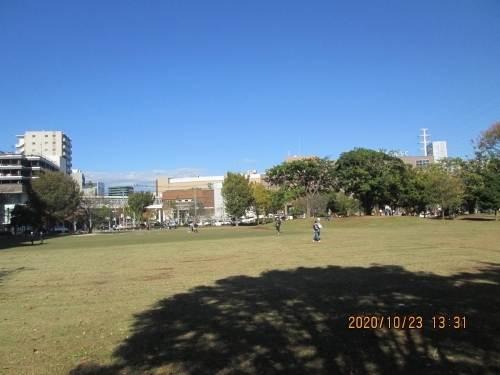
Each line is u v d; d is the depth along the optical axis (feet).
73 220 306.76
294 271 53.01
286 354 22.09
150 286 45.55
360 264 57.16
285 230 196.03
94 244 132.87
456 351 21.79
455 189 215.31
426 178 237.66
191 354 22.75
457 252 69.26
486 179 203.82
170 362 21.70
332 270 52.47
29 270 65.82
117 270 61.21
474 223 177.58
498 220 198.29
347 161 242.17
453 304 31.58
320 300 34.60
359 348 22.61
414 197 241.76
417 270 49.70
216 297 37.88
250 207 349.82
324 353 22.03
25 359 23.06
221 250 89.45
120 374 20.44
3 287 49.29
